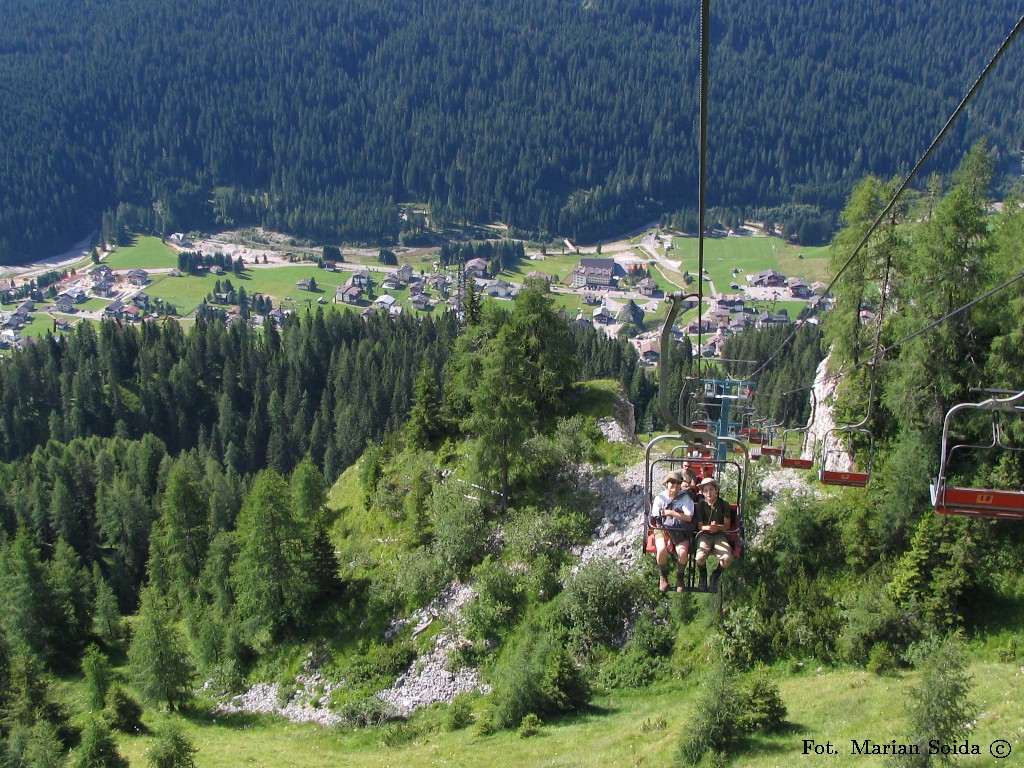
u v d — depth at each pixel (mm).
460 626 49938
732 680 35500
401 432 68938
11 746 47594
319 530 56656
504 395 52531
